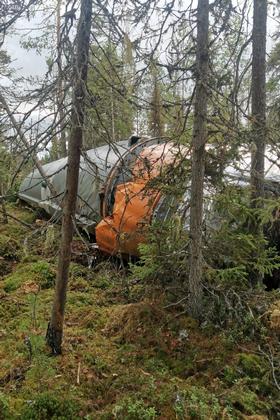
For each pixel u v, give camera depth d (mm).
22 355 4594
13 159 4000
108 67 4230
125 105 4363
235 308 4949
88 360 4523
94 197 7660
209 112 4809
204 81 4355
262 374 4324
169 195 5281
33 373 4238
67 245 4328
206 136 4641
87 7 3752
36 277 6992
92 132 3926
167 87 4605
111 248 6844
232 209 4969
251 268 5270
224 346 4609
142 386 4047
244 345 4664
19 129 3842
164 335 4832
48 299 6230
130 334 4957
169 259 5234
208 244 5145
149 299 5410
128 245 6621
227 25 4539
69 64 3793
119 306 5605
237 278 5227
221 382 4191
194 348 4633
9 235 9266
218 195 4926
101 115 4152
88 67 4059
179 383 4141
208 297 5062
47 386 4078
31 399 3889
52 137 3848
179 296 5273
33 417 3721
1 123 3873
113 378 4258
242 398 3957
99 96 3963
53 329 4516
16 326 5383
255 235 5207
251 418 3754
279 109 6402
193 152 4711
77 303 6031
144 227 5750
